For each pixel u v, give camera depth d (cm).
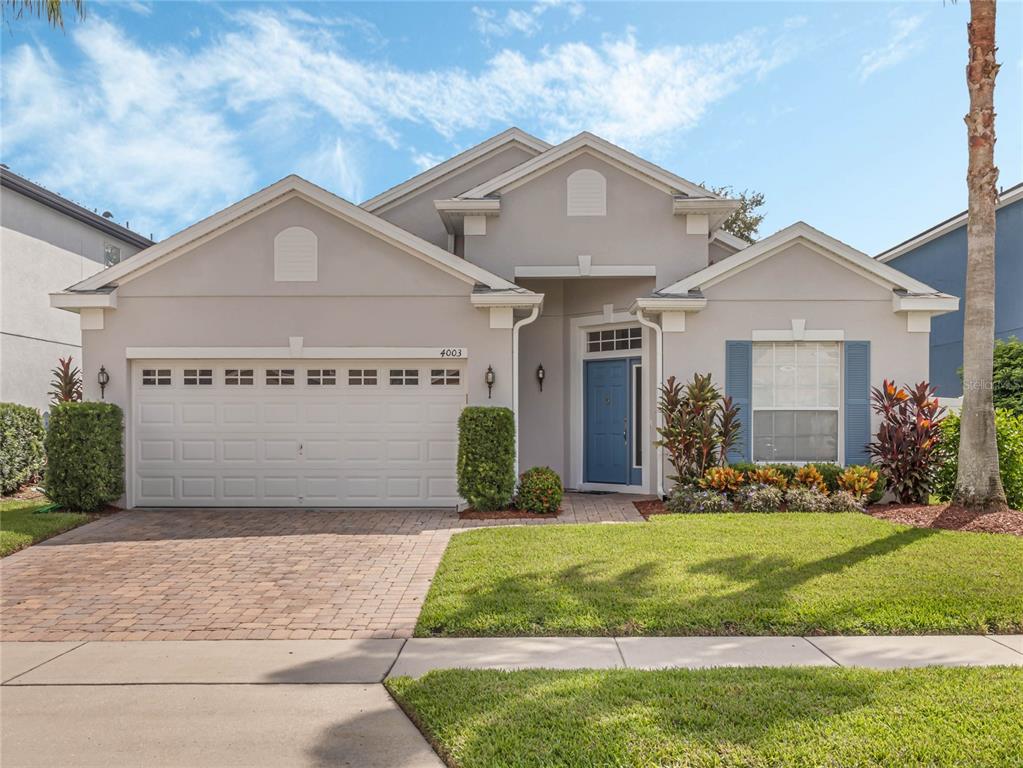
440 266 1165
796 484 1123
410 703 449
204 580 766
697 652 543
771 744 377
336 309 1169
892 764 357
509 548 845
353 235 1170
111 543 931
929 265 2089
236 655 558
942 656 526
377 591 723
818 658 527
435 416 1180
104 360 1167
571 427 1423
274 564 826
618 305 1377
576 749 380
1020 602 623
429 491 1177
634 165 1334
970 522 931
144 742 415
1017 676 472
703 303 1161
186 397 1179
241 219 1166
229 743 414
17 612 670
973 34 993
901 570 721
